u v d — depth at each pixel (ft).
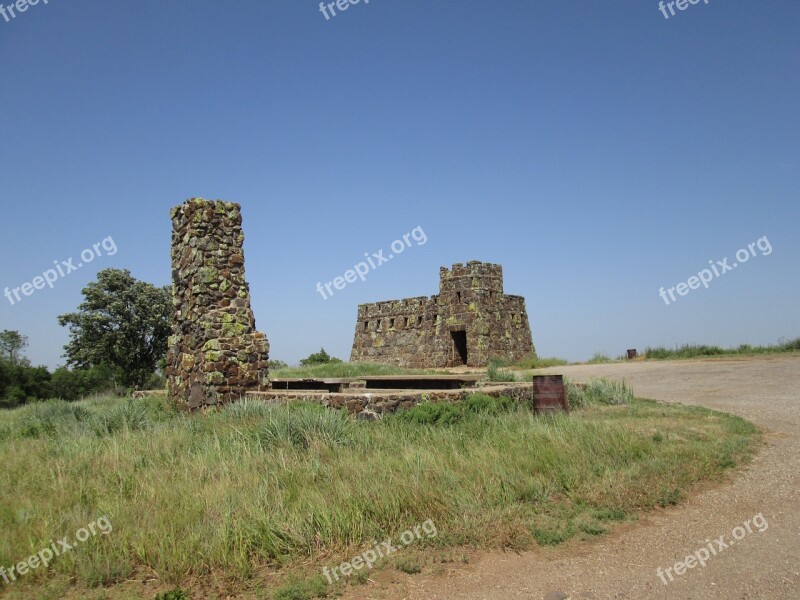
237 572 18.12
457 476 26.04
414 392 45.50
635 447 31.50
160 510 21.98
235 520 20.63
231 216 55.31
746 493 25.89
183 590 17.16
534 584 17.94
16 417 53.52
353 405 43.19
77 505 22.45
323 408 39.75
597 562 19.47
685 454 31.09
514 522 22.24
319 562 19.22
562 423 36.68
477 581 18.20
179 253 57.47
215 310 52.26
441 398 45.34
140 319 116.37
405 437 34.73
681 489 26.40
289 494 23.70
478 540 20.81
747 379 68.59
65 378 138.31
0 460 30.07
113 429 40.29
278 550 19.43
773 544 20.26
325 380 60.29
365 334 166.61
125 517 21.36
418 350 147.74
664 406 50.98
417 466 26.16
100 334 115.34
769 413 46.14
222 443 32.83
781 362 81.97
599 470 28.19
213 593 17.13
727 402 53.31
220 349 51.11
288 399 46.60
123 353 115.24
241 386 51.49
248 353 52.47
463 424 39.22
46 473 27.53
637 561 19.48
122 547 18.93
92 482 25.77
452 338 138.92
